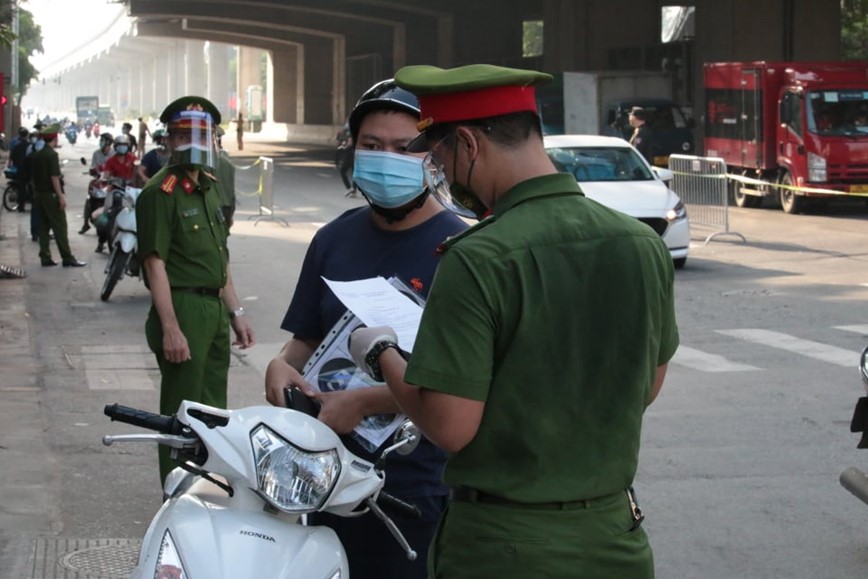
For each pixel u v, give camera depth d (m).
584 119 37.56
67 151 70.94
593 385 2.93
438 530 3.10
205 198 6.26
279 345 11.77
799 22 40.28
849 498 7.03
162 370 6.27
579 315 2.90
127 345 11.77
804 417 8.88
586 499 2.94
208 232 6.24
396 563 3.90
